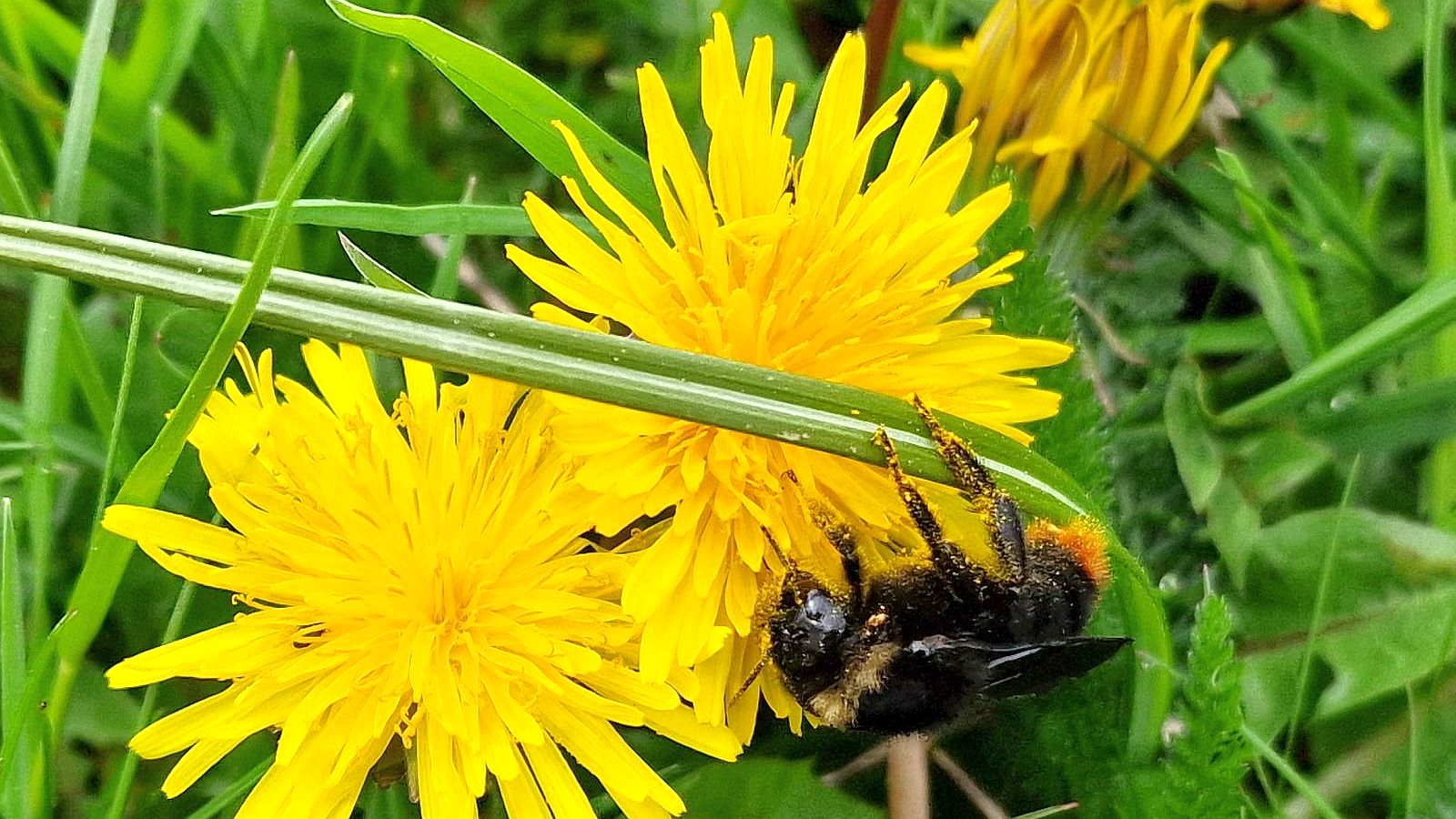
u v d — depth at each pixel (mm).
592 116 179
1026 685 126
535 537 118
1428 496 156
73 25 160
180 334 148
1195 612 139
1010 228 140
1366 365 148
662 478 115
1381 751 145
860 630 124
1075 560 126
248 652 115
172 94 172
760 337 118
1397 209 177
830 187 121
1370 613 146
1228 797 127
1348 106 184
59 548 152
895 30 155
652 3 181
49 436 135
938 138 159
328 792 115
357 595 115
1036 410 124
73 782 144
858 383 120
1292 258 156
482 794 112
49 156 161
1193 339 166
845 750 140
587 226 147
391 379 150
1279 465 153
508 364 112
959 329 123
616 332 129
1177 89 143
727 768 135
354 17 128
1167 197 171
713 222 118
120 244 115
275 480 120
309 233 161
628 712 115
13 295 167
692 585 115
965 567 126
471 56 131
